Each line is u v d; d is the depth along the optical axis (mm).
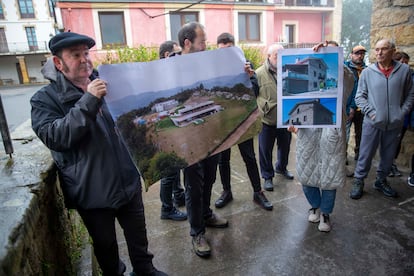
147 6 13516
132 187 1590
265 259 2162
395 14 3512
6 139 1657
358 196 2971
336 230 2465
